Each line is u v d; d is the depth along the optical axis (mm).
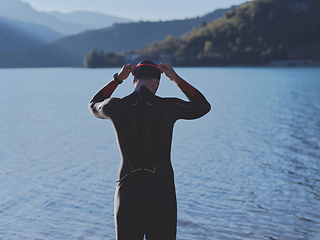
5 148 11406
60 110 23188
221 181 7402
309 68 133500
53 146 11656
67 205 6188
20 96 36656
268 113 19078
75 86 55906
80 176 8070
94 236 4941
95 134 13844
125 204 2359
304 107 21562
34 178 7941
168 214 2375
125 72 2730
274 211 5656
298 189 6742
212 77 77375
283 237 4727
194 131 13797
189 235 4844
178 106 2537
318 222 5184
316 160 8961
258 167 8453
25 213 5820
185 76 84562
